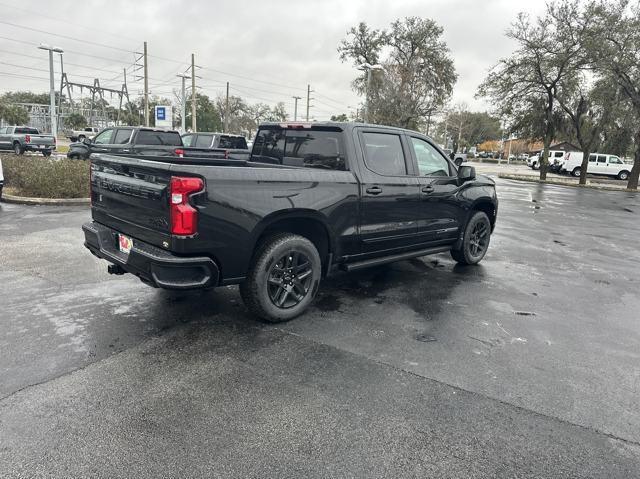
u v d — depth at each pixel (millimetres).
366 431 2730
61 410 2803
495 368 3584
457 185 6156
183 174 3459
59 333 3889
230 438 2613
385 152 5168
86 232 4578
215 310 4578
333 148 4859
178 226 3479
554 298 5457
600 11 25688
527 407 3055
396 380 3338
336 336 4074
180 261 3510
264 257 4043
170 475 2309
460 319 4617
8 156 13672
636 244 9531
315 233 4656
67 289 5000
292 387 3186
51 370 3271
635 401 3182
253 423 2760
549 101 29875
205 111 91562
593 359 3814
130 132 16062
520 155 98562
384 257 5359
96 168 4566
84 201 10992
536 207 15539
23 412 2766
